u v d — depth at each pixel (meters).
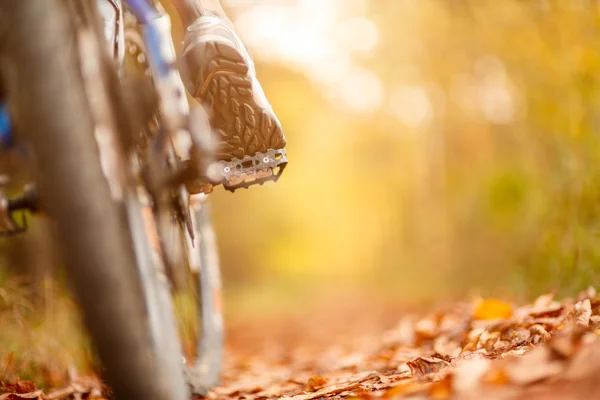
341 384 3.75
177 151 2.63
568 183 8.11
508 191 13.85
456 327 5.23
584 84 8.55
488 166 18.02
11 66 2.16
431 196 23.69
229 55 3.08
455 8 14.02
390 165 31.30
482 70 16.69
